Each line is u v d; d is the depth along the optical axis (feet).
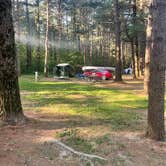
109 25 153.99
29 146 23.67
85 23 192.03
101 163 22.12
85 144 24.67
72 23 196.65
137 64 127.85
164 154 24.73
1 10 28.04
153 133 27.32
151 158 23.81
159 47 26.58
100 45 211.61
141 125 32.07
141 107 43.70
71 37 195.83
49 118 32.50
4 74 28.53
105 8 139.03
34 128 27.94
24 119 29.48
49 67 159.94
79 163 21.86
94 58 203.51
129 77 130.72
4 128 27.35
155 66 26.89
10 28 28.58
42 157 22.21
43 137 25.46
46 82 87.92
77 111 37.52
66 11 193.16
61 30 184.34
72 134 26.55
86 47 201.36
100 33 211.00
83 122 31.60
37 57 167.53
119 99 51.60
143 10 102.89
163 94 27.30
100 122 32.12
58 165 21.42
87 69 122.11
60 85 77.25
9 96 28.73
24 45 167.63
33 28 170.71
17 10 127.34
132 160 23.11
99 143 25.11
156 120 27.22
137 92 63.52
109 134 27.45
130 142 26.16
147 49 59.47
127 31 116.37
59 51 183.42
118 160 22.75
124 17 116.16
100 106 42.68
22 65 157.69
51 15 170.71
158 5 26.07
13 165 20.90
